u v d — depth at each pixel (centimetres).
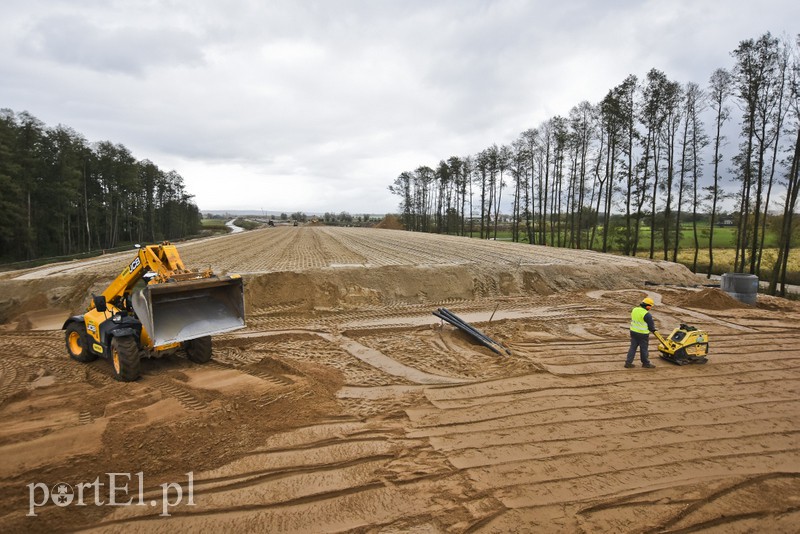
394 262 2277
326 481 560
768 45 2362
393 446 644
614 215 4597
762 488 556
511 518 493
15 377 943
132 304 894
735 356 1099
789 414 769
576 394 842
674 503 522
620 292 2044
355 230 7481
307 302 1644
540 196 4966
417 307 1689
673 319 1550
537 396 829
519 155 4941
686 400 823
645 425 720
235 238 5084
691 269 3681
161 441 613
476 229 9019
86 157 4531
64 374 964
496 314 1588
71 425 669
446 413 754
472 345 1184
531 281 2095
